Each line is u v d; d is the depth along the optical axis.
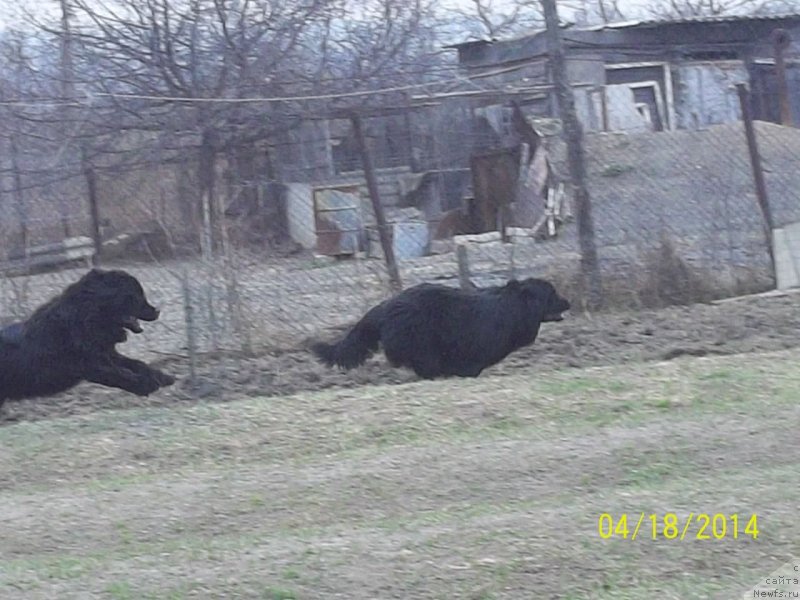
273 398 11.24
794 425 9.20
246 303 14.27
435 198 25.39
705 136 19.66
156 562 7.25
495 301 12.39
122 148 23.22
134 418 10.76
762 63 30.52
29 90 24.06
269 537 7.65
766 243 15.96
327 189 22.30
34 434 10.44
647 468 8.55
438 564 6.85
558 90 15.53
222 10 22.20
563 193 18.77
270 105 22.47
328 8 23.47
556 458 8.80
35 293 15.72
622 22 32.38
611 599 6.26
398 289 14.87
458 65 27.05
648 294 15.24
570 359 12.96
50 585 6.93
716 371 10.84
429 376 12.25
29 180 21.36
